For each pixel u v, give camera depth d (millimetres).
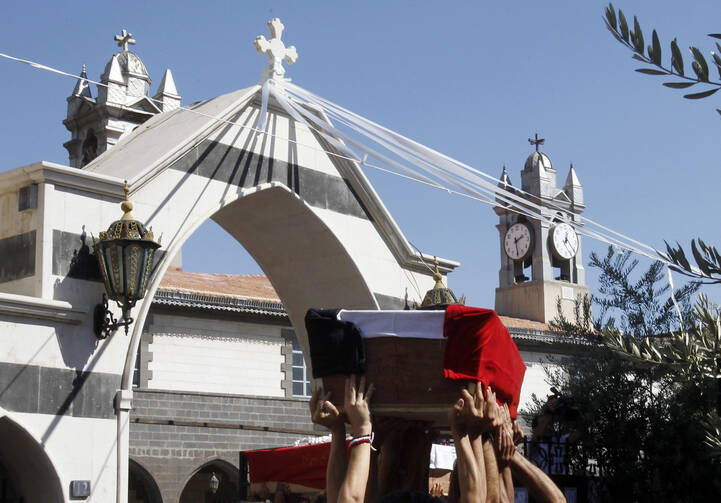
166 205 12102
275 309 26516
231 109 12938
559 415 11984
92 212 11312
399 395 5242
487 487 5199
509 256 41812
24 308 10422
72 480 10641
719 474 11609
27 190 11039
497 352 5297
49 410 10578
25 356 10477
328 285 14703
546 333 30109
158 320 25141
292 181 13711
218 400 25672
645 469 12086
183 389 25250
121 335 11352
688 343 6195
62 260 10930
